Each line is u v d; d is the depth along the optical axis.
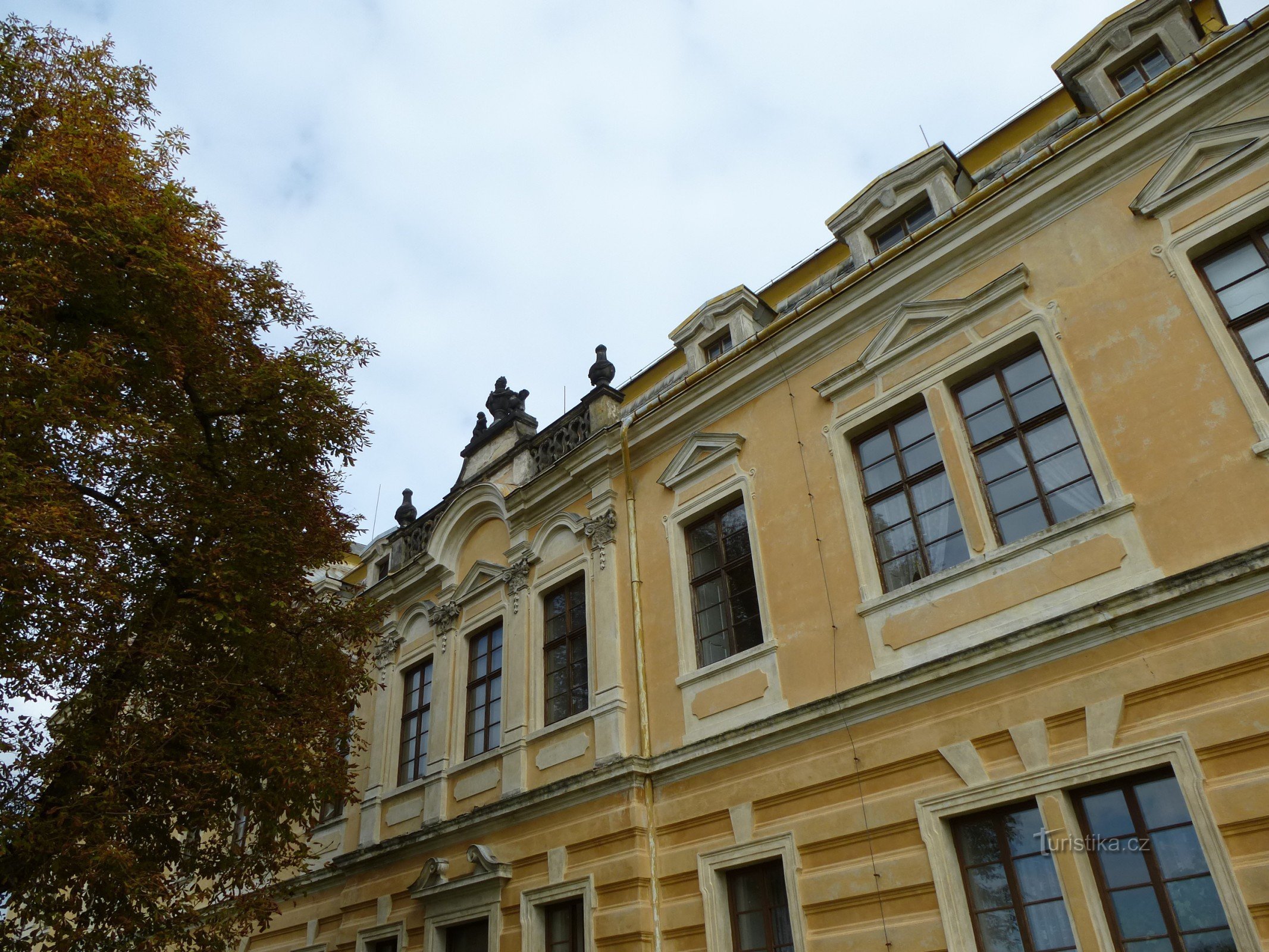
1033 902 8.40
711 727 11.68
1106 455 9.32
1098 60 11.80
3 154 10.66
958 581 9.97
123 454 9.99
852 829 9.71
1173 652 8.20
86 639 9.22
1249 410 8.53
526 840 13.07
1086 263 10.18
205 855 11.08
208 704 10.47
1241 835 7.36
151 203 11.00
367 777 17.23
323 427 12.30
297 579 11.95
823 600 11.15
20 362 8.88
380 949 15.09
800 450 12.19
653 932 11.12
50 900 9.26
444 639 16.81
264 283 12.46
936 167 12.52
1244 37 9.52
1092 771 8.25
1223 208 9.24
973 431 10.65
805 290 14.63
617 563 14.02
